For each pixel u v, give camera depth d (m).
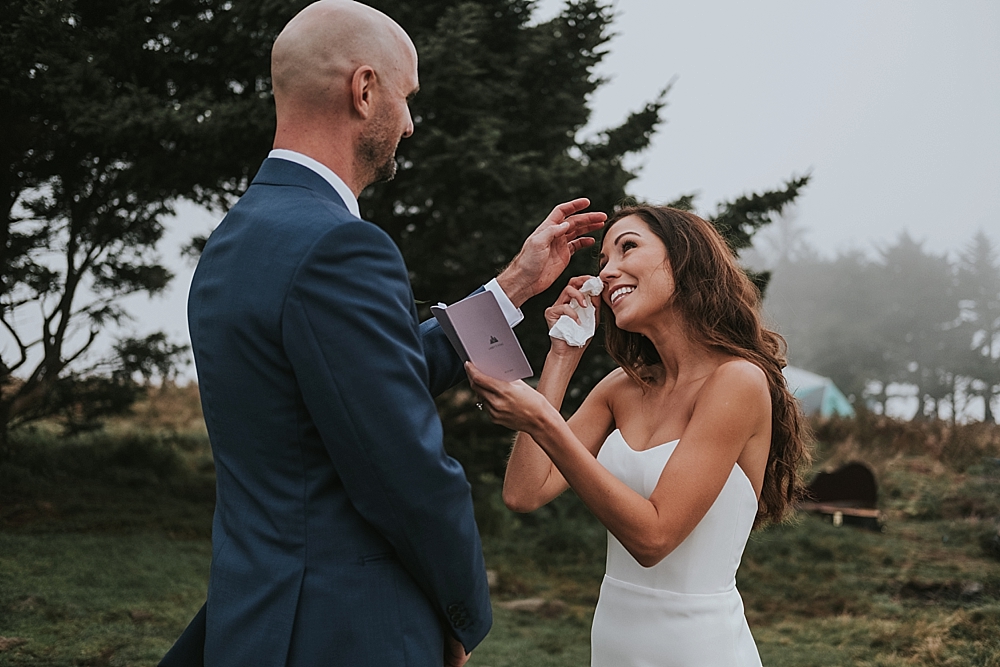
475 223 8.34
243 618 1.67
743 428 1.97
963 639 5.26
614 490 1.84
